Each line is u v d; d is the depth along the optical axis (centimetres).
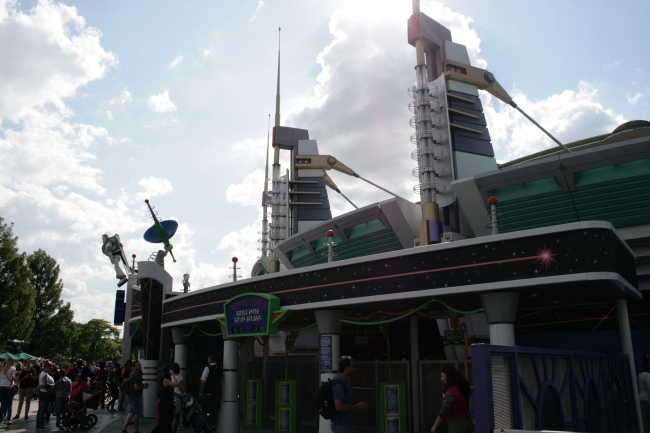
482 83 3181
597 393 1088
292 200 5803
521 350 748
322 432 1349
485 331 2006
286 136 6059
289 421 1686
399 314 1402
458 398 758
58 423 1795
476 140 3092
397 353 2627
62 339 6644
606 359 1191
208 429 1441
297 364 1888
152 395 2259
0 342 5166
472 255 1171
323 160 5847
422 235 2691
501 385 683
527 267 1094
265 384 2044
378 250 3111
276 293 1584
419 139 2866
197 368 2600
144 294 2355
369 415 1599
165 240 2736
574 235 1057
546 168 2231
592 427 1042
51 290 6700
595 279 1023
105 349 11344
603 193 2198
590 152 2117
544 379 830
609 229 1061
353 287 1370
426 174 2794
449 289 1188
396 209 2830
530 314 1831
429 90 3034
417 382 1541
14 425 1930
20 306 5291
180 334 2205
